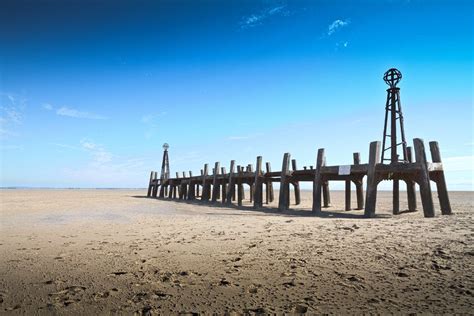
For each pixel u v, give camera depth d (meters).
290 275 4.75
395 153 13.06
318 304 3.69
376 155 11.55
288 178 15.66
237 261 5.61
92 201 24.81
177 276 4.84
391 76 13.44
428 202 10.66
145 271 5.11
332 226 9.02
